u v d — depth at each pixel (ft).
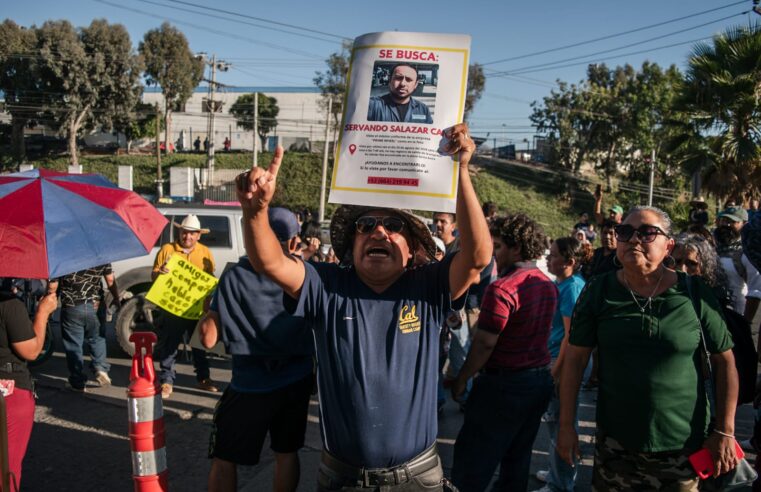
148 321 25.12
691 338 9.03
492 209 28.86
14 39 142.41
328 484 8.20
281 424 11.96
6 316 11.07
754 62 54.29
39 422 18.07
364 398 7.95
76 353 20.58
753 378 11.18
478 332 10.85
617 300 9.44
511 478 11.60
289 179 130.41
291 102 187.21
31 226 11.87
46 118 147.02
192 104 191.62
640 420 9.14
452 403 21.03
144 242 13.87
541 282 11.26
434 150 7.91
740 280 18.72
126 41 150.92
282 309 11.48
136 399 9.66
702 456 9.06
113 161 149.07
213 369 24.57
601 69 144.15
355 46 8.32
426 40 8.07
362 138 8.11
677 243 12.62
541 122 139.74
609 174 132.98
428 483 8.13
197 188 131.13
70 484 14.30
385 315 8.29
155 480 9.75
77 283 20.51
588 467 15.85
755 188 56.49
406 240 8.58
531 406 11.09
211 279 19.76
